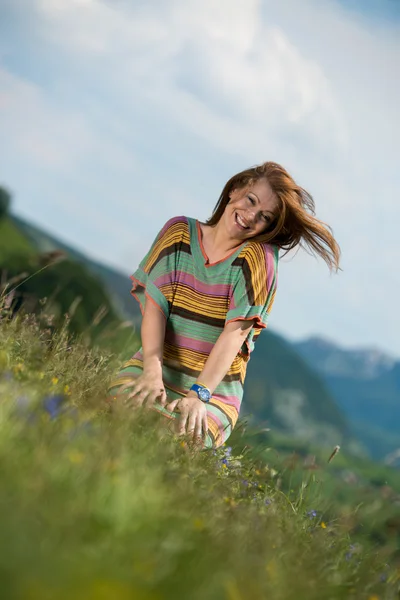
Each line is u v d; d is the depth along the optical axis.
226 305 5.45
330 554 4.09
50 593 1.84
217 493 3.71
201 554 2.70
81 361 5.35
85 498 2.64
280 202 5.44
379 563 4.43
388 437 141.00
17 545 2.04
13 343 4.87
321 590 3.27
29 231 82.56
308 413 92.56
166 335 5.51
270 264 5.41
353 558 4.24
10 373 3.70
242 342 5.38
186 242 5.54
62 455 2.86
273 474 5.26
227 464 4.66
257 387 91.50
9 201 42.28
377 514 5.00
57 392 4.09
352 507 5.10
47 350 5.25
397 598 4.06
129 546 2.50
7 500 2.37
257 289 5.36
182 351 5.47
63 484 2.71
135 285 5.64
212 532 3.06
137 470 3.13
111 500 2.68
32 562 1.97
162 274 5.49
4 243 36.09
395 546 4.75
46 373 4.50
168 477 3.43
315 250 5.59
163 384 5.37
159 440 3.96
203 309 5.46
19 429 2.97
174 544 2.61
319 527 4.59
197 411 5.04
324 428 93.12
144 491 2.90
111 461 3.05
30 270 28.84
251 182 5.45
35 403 3.36
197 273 5.47
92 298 29.19
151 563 2.40
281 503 4.66
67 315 5.70
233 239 5.47
